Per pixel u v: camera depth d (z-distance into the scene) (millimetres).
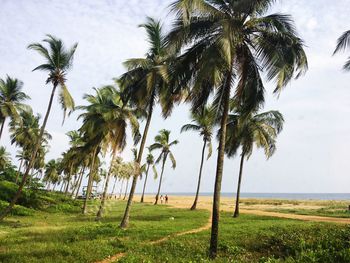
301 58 12164
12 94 29469
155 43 20141
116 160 25922
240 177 29281
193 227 19453
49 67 19438
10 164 62969
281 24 11953
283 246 11422
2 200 29516
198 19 12375
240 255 10703
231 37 10688
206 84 12609
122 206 47969
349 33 16609
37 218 26156
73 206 38938
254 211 37844
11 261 10062
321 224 18156
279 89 11812
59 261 10109
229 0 11945
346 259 8328
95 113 28266
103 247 12094
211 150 38219
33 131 47781
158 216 28422
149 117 20719
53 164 76562
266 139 28062
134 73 20359
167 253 11148
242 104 14242
